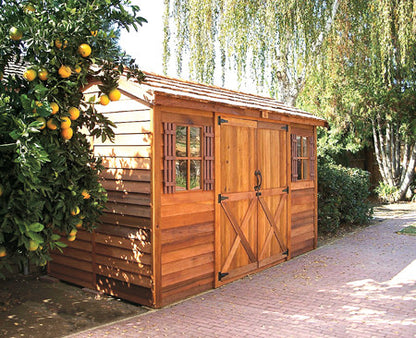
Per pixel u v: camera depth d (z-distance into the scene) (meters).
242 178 6.48
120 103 5.41
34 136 3.58
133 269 5.25
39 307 5.19
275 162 7.29
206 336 4.24
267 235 7.05
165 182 5.11
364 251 8.15
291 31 10.80
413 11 12.07
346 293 5.61
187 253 5.48
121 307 5.17
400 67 14.00
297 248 7.94
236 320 4.68
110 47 4.26
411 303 5.16
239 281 6.29
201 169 5.74
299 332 4.32
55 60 3.81
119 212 5.39
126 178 5.32
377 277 6.35
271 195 7.16
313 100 16.05
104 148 5.63
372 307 5.05
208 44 11.39
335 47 12.23
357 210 10.62
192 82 7.19
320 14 11.26
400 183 16.48
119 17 4.20
